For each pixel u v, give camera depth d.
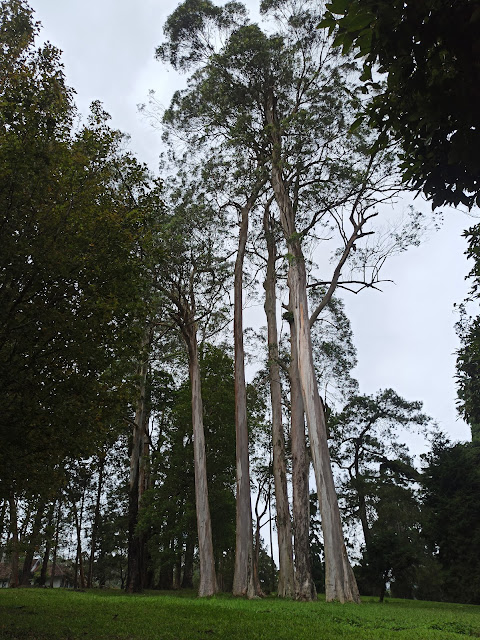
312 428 18.83
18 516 14.47
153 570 36.69
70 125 11.20
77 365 9.82
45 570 35.00
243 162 24.80
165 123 25.81
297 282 21.31
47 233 9.36
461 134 4.34
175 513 27.80
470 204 4.71
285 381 30.91
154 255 12.72
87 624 9.62
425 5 3.85
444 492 28.50
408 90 4.39
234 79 24.88
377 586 25.58
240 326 23.92
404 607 18.02
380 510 37.91
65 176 10.09
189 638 8.20
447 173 4.67
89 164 11.00
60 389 9.48
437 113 4.26
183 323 24.42
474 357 20.97
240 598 19.38
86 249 9.85
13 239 9.08
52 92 10.65
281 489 23.89
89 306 9.66
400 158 4.93
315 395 19.25
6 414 9.09
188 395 30.52
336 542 17.61
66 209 9.87
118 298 10.45
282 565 23.02
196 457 22.52
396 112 4.74
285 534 23.38
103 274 9.97
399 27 3.99
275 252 27.47
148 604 14.27
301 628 9.55
